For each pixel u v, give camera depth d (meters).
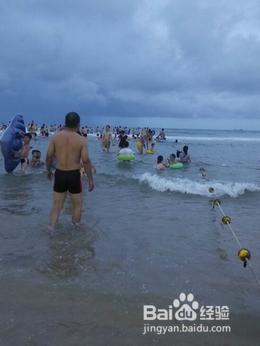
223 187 9.33
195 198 8.29
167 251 4.85
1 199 7.88
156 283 3.90
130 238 5.36
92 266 4.32
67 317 3.24
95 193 8.75
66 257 4.58
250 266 4.38
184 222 6.27
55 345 2.86
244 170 14.02
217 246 5.09
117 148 26.39
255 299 3.59
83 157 5.89
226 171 13.70
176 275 4.11
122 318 3.24
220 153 24.34
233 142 42.59
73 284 3.85
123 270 4.22
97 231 5.66
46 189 9.10
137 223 6.16
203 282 3.94
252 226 6.09
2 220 6.18
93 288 3.77
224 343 2.93
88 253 4.73
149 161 17.08
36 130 45.34
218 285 3.88
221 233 5.68
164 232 5.68
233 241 5.32
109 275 4.08
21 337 2.95
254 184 10.16
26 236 5.36
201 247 5.04
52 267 4.27
